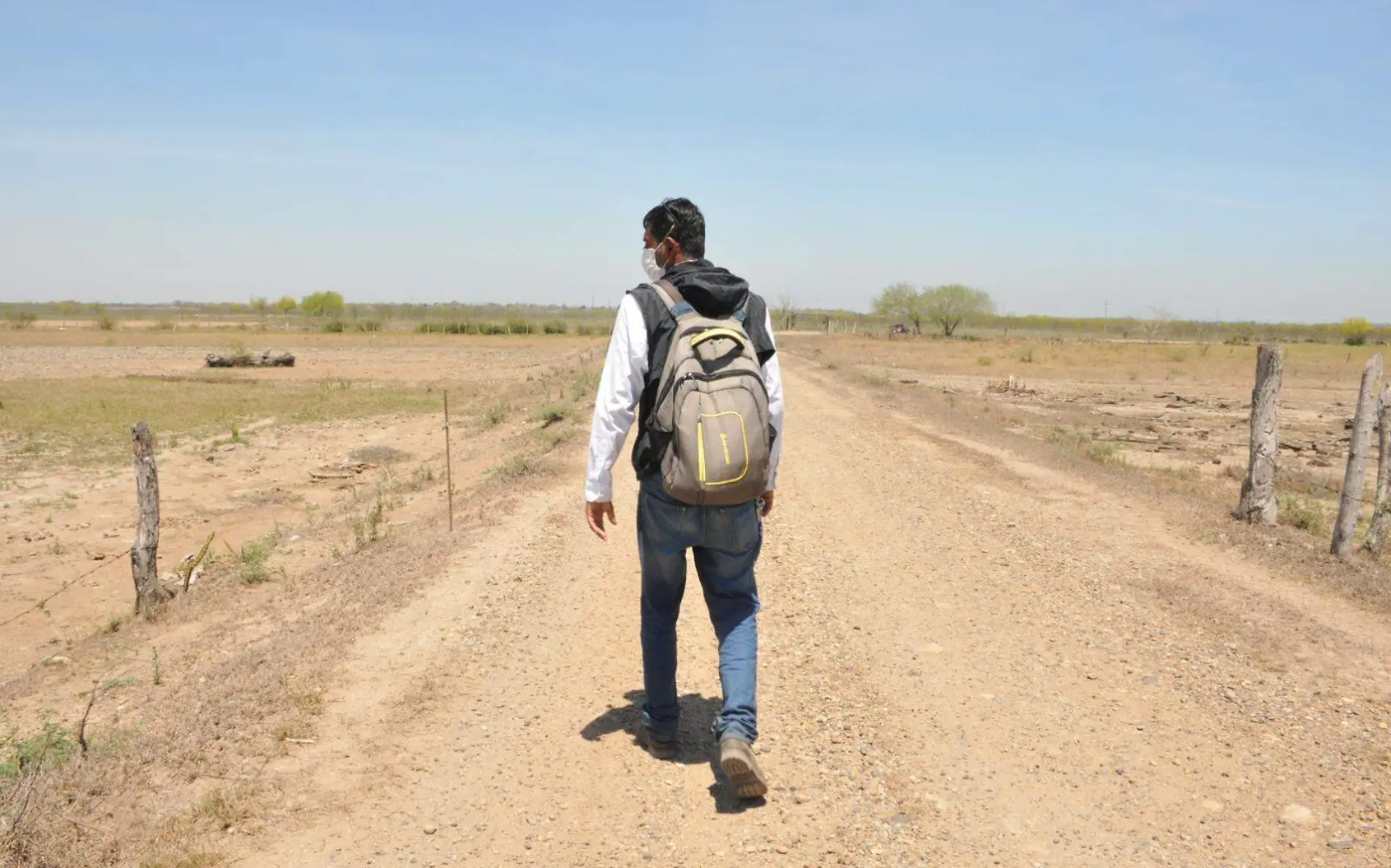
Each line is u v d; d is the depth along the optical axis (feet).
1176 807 11.64
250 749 12.76
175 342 217.97
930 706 14.61
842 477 35.96
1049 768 12.62
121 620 23.72
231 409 80.12
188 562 27.32
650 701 12.67
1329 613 19.56
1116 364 167.02
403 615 18.94
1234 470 45.62
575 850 10.55
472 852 10.51
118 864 10.00
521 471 36.78
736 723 11.18
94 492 43.86
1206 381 132.36
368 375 120.78
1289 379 142.72
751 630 11.80
